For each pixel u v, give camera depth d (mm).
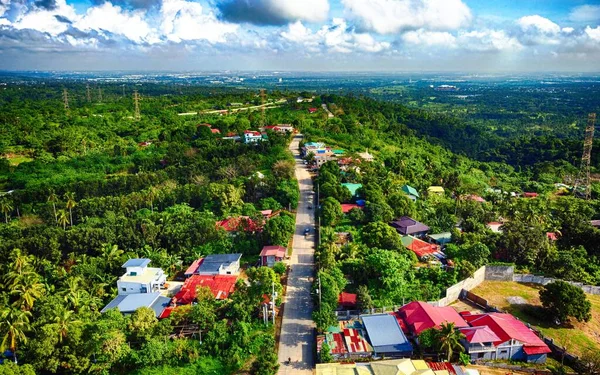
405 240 105688
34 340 67875
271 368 65000
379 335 70750
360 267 88188
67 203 129250
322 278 80562
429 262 97000
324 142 198875
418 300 81438
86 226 117188
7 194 148250
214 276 93312
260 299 79250
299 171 163500
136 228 114250
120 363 69062
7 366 61219
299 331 75938
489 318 73250
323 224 117438
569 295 77562
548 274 96438
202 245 107688
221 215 125500
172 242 109750
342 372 62375
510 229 107938
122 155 193750
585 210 137250
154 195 136000
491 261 100500
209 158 178500
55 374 67750
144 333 72688
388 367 61844
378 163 170750
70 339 68750
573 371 66750
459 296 87125
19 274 91062
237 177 150875
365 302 78625
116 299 86625
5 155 196125
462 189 153250
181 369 68688
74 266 96625
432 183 163125
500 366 67312
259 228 110812
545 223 119000
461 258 97750
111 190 152625
